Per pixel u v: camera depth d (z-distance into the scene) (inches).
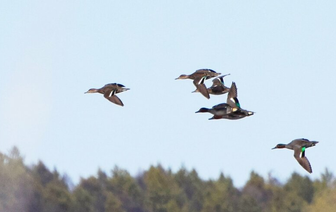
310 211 3147.1
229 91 1665.8
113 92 1665.8
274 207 3223.4
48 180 3063.5
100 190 3198.8
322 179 3223.4
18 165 2952.8
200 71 1694.1
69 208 3021.7
